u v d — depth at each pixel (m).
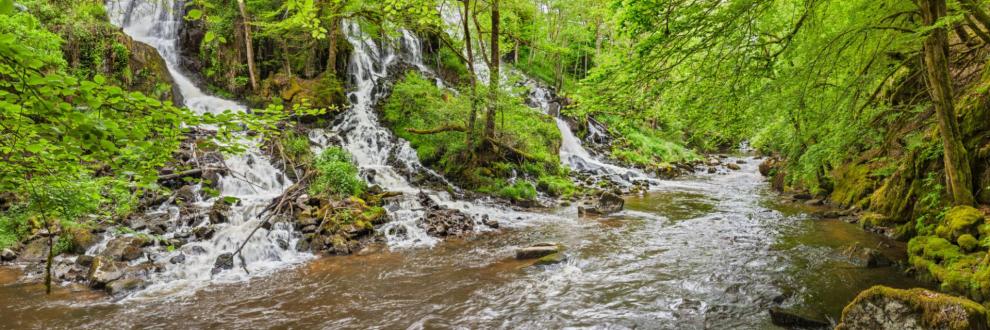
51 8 14.16
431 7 12.48
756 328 5.66
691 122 6.80
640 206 14.80
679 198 16.44
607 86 6.50
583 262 8.55
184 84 18.12
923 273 6.95
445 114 16.94
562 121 26.97
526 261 8.72
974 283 5.69
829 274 7.48
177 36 19.45
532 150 18.97
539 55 37.09
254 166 13.27
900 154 11.41
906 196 9.84
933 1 6.49
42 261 8.20
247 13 19.19
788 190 17.00
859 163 13.73
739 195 17.02
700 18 5.51
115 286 6.98
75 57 14.27
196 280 7.61
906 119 10.19
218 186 12.05
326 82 18.64
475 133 16.84
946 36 7.45
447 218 11.74
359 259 8.89
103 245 8.74
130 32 19.81
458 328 5.87
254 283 7.54
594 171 21.33
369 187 13.20
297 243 9.46
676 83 6.34
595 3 29.78
